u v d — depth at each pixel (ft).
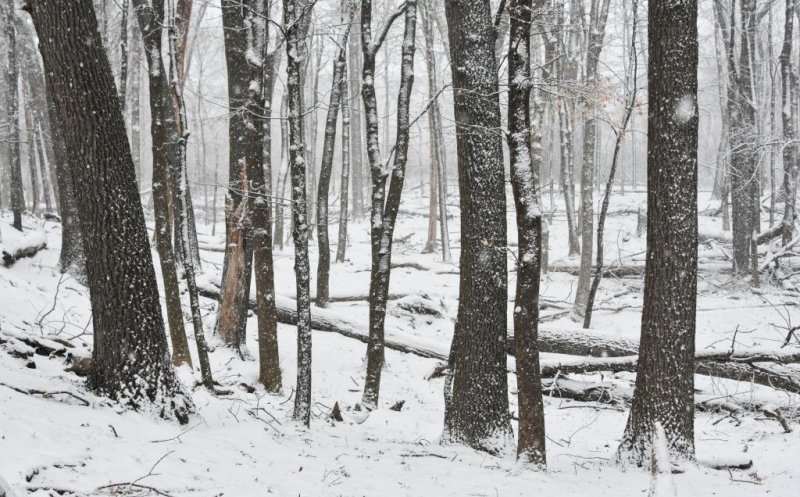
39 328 35.40
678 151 26.58
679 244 26.73
